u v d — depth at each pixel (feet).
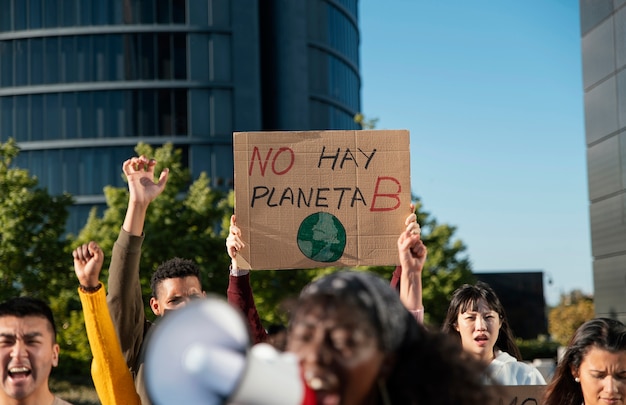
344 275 5.84
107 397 11.96
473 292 17.21
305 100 195.31
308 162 14.42
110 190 106.52
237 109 185.16
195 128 183.62
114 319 12.62
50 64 183.73
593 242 61.93
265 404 4.30
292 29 195.11
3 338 11.69
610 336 12.87
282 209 14.32
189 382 4.12
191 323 4.19
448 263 112.27
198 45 185.06
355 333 5.42
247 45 186.60
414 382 5.96
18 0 184.75
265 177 14.38
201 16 185.37
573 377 13.66
